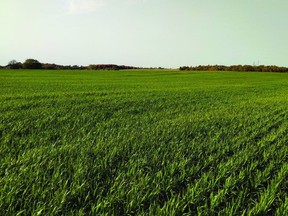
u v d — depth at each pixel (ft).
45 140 24.61
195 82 160.76
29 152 20.10
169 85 128.26
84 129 29.27
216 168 18.02
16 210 12.39
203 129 31.37
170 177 16.35
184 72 328.49
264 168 19.33
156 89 100.07
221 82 164.86
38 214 11.53
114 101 58.59
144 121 35.94
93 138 25.66
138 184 14.70
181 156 20.76
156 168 17.70
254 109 51.70
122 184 14.40
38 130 28.68
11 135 26.02
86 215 12.22
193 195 14.07
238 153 21.80
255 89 112.16
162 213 12.21
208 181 16.26
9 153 19.60
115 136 26.43
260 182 16.19
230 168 18.07
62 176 15.74
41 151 20.35
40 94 71.72
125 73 281.13
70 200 13.26
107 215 12.07
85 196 13.79
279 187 15.72
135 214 12.59
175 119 38.01
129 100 61.62
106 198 13.33
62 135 26.55
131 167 17.87
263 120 38.55
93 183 15.24
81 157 19.16
